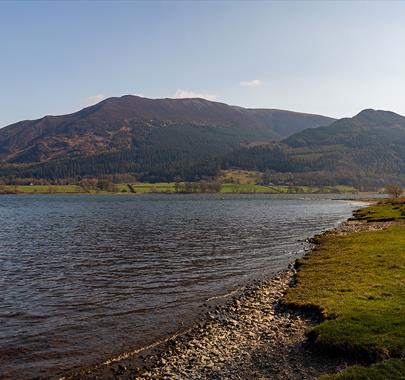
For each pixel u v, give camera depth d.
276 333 18.66
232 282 30.34
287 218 89.44
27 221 85.94
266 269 34.81
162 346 18.41
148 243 50.91
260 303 24.00
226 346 17.70
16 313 23.33
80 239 55.38
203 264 37.28
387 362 13.71
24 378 15.70
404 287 22.39
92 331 20.47
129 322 21.73
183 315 22.77
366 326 16.78
